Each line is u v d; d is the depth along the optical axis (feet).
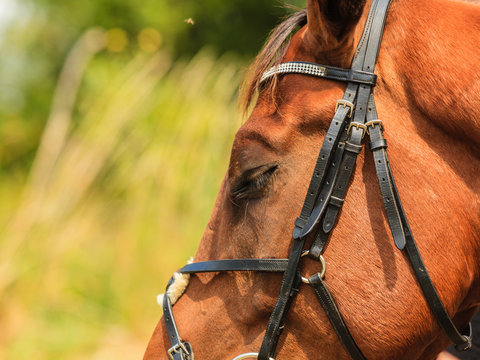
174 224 29.66
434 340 8.55
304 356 8.11
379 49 8.21
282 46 9.05
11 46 43.09
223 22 42.34
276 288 8.20
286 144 8.15
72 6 42.75
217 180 29.96
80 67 34.27
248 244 8.36
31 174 31.27
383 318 7.79
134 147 31.09
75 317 28.94
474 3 8.65
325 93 8.14
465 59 7.89
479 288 8.60
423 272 7.72
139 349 27.86
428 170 7.89
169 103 31.76
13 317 28.48
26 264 29.19
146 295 29.17
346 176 7.97
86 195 30.91
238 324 8.42
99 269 29.89
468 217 7.90
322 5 7.62
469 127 7.80
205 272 8.77
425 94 7.95
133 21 41.60
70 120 34.12
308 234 7.91
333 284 7.88
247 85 9.39
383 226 7.85
